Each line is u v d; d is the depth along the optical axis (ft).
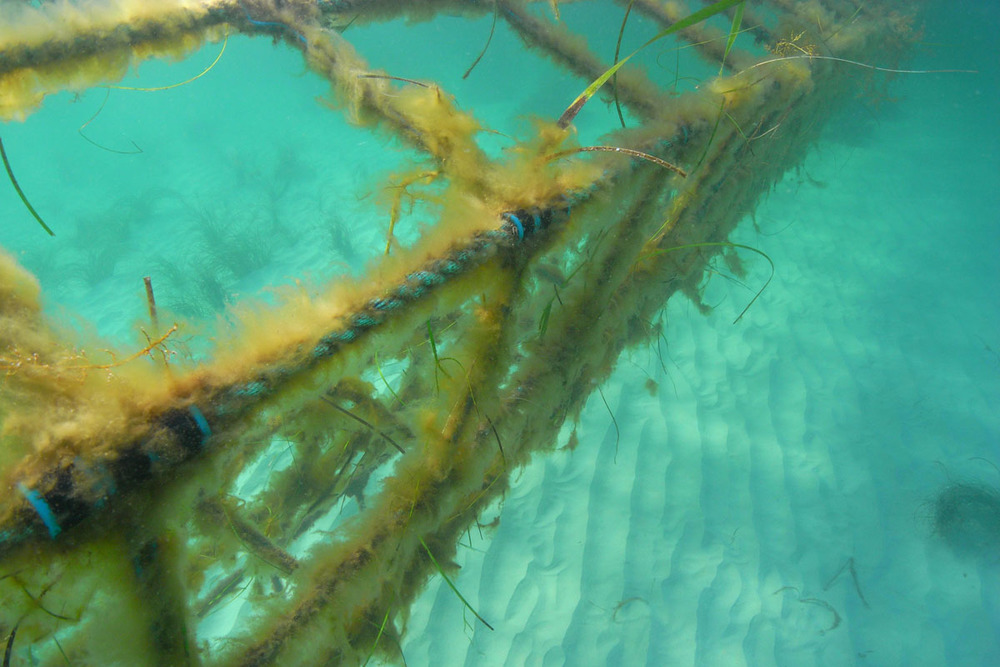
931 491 12.33
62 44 6.69
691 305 18.12
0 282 3.95
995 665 9.75
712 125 8.71
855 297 18.43
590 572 11.23
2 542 3.12
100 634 3.86
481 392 5.70
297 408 4.95
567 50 10.39
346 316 4.33
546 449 10.25
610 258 7.54
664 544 11.69
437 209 5.81
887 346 16.35
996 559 10.98
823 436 13.75
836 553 11.53
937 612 10.51
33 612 3.55
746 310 16.44
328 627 5.04
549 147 5.64
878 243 21.35
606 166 6.31
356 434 7.60
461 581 11.13
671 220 9.50
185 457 3.59
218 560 6.14
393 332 4.62
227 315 4.35
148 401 3.57
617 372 15.46
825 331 16.96
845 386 15.05
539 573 11.24
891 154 29.04
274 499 7.84
